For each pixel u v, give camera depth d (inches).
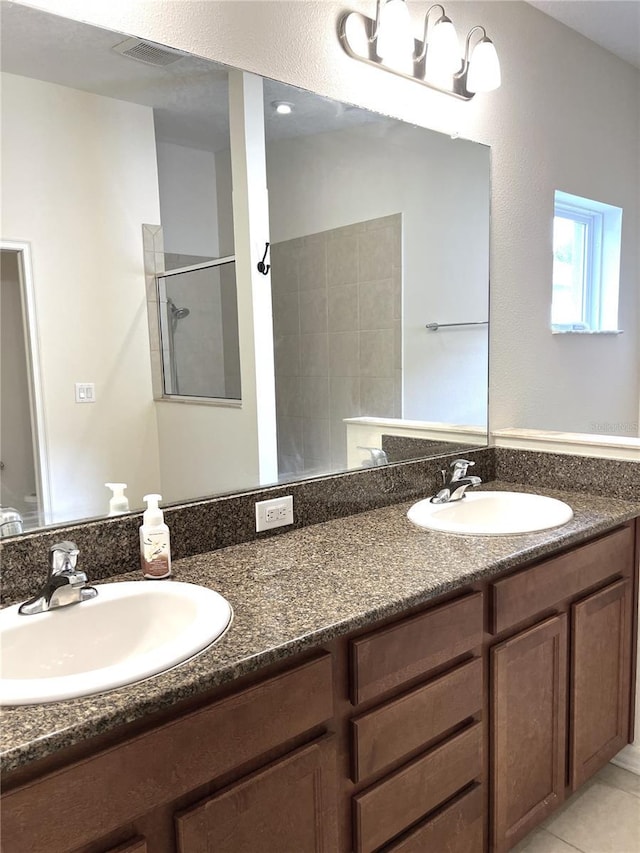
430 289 83.7
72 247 53.7
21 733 31.0
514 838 61.6
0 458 50.0
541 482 85.7
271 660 39.2
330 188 72.6
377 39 71.2
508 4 89.7
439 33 76.0
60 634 44.0
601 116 110.2
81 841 32.8
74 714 32.6
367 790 47.5
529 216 97.5
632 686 76.9
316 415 72.6
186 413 61.2
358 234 75.3
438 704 52.0
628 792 74.7
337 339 74.3
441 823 53.1
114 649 46.0
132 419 57.6
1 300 50.1
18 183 50.5
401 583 50.1
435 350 85.5
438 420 86.2
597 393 118.8
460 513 76.7
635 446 76.0
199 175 61.7
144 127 57.3
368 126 75.2
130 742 34.1
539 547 59.7
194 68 59.6
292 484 66.5
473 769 55.9
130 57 55.3
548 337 103.9
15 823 30.6
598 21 98.4
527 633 60.4
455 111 84.0
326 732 44.8
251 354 66.5
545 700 63.9
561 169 102.8
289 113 67.7
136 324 57.9
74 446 53.9
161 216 59.3
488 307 91.9
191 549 58.0
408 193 80.7
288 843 42.4
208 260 62.6
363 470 74.3
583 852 65.4
